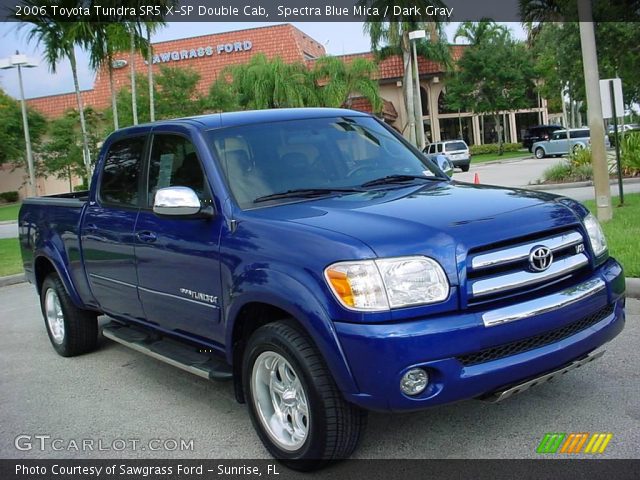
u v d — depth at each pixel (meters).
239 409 5.16
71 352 6.84
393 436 4.34
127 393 5.70
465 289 3.57
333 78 40.34
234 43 46.38
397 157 5.27
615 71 27.28
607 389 4.80
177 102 34.59
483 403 4.73
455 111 53.56
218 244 4.35
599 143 10.74
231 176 4.57
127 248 5.33
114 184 5.77
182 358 4.95
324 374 3.70
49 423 5.16
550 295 3.79
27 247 7.14
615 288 4.17
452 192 4.49
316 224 3.92
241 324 4.31
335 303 3.56
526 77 49.47
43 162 40.56
